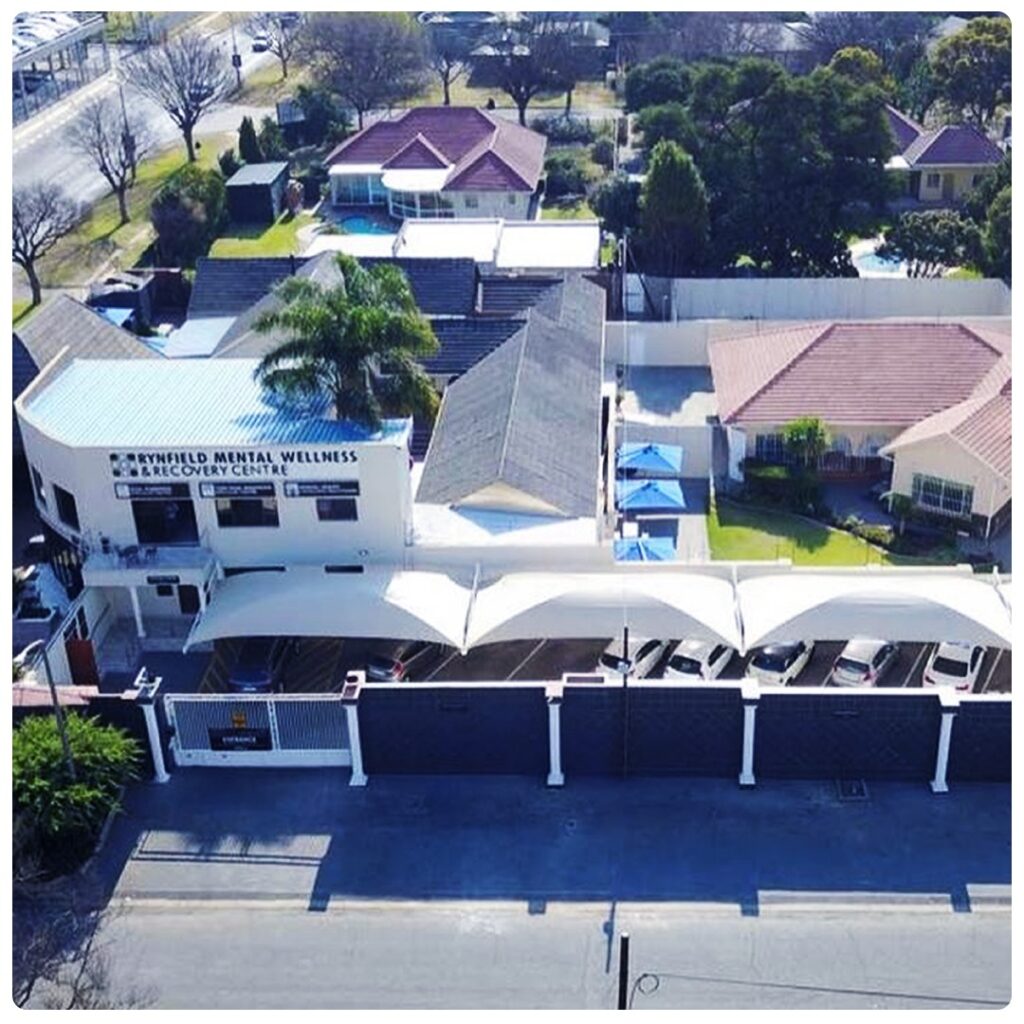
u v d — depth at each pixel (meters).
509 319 61.47
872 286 71.88
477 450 50.28
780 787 38.72
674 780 39.12
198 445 44.31
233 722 39.81
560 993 32.38
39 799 35.94
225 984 32.94
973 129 94.00
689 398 65.19
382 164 95.69
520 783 39.25
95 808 36.91
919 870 35.66
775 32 123.50
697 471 57.81
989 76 104.25
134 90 121.94
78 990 32.31
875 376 57.91
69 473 45.50
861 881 35.38
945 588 42.97
